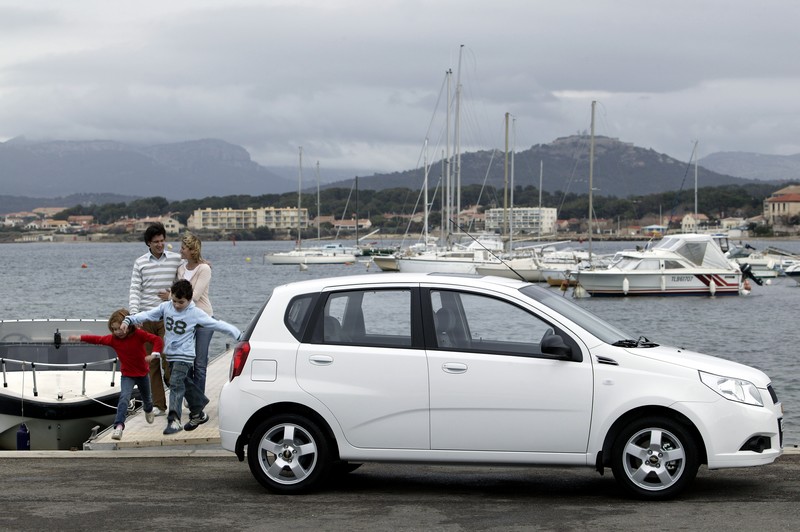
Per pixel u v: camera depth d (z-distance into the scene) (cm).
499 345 802
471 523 708
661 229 19012
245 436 836
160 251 1156
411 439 801
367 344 816
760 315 4234
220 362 1641
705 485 833
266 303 845
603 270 5269
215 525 708
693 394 765
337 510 757
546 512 743
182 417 1177
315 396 809
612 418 772
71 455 991
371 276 844
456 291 816
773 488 816
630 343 807
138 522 718
